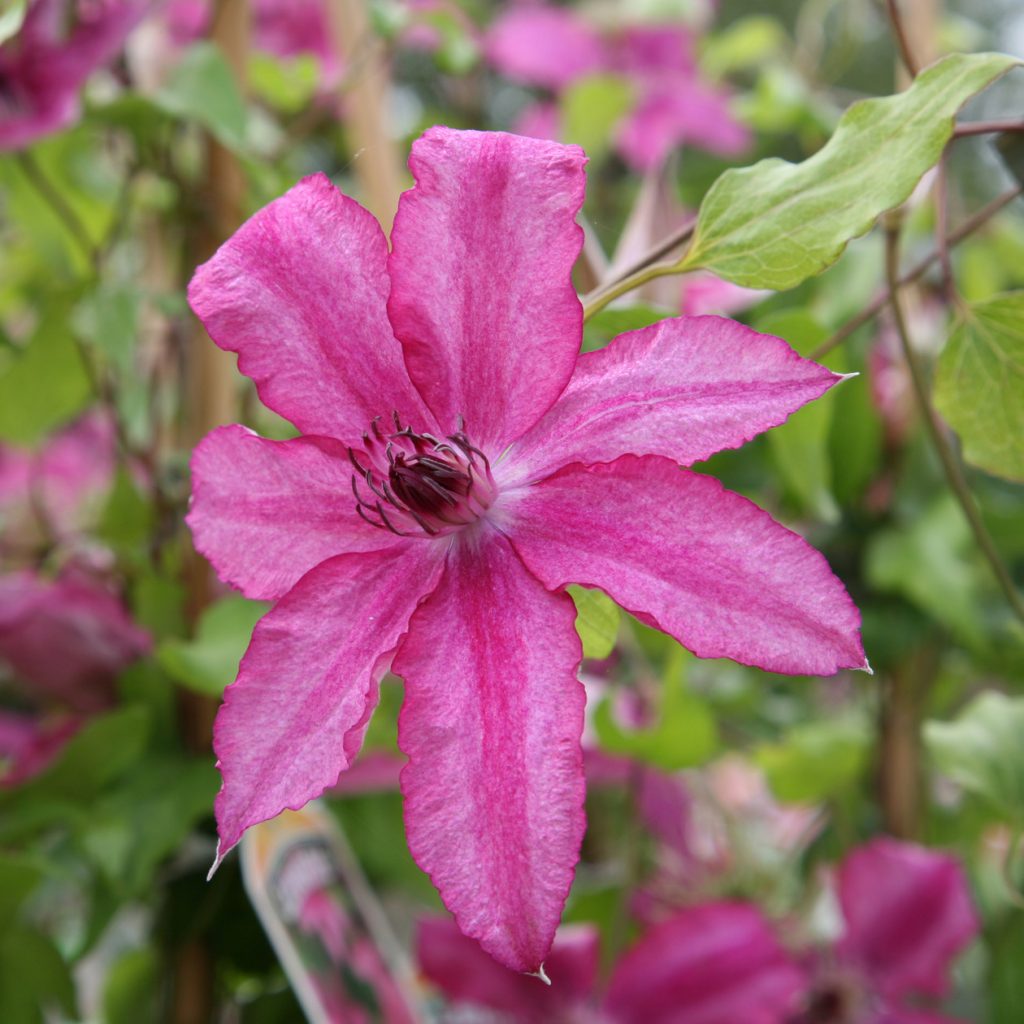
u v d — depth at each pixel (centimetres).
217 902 39
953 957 41
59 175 44
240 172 39
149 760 38
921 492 44
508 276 21
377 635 21
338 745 20
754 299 41
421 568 21
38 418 41
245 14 39
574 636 19
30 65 35
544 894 18
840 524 44
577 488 20
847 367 42
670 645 40
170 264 43
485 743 19
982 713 35
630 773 42
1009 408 27
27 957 36
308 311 21
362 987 32
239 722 20
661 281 35
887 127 22
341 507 22
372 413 21
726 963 40
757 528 19
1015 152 26
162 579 40
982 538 29
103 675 38
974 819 45
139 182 44
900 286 28
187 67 37
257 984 42
